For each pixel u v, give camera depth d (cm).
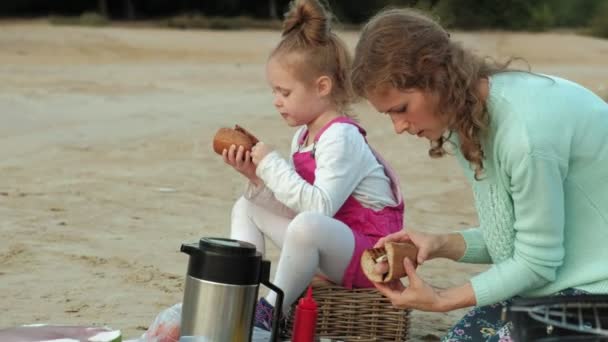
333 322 566
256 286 493
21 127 1775
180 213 1066
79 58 3822
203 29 6581
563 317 370
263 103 2381
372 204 599
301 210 578
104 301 723
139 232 963
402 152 1625
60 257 850
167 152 1525
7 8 7025
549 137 461
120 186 1214
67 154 1473
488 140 482
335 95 610
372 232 590
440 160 1541
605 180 477
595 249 481
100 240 920
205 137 1716
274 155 584
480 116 463
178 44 4809
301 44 599
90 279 783
